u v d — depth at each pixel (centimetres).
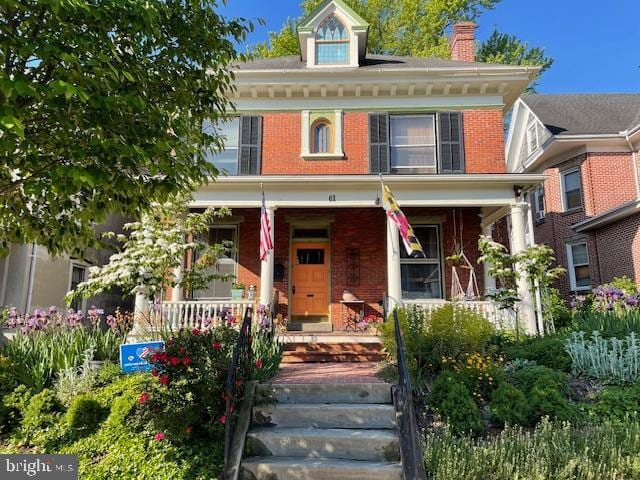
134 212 521
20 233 511
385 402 557
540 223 1747
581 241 1527
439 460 420
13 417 555
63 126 406
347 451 466
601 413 539
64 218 506
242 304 973
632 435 468
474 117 1144
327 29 1226
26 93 329
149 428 506
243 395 544
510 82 1128
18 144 404
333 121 1155
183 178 519
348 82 1134
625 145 1517
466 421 498
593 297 1154
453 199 1020
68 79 364
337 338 903
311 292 1172
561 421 509
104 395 568
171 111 503
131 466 461
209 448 476
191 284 880
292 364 850
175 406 476
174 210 832
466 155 1125
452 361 617
